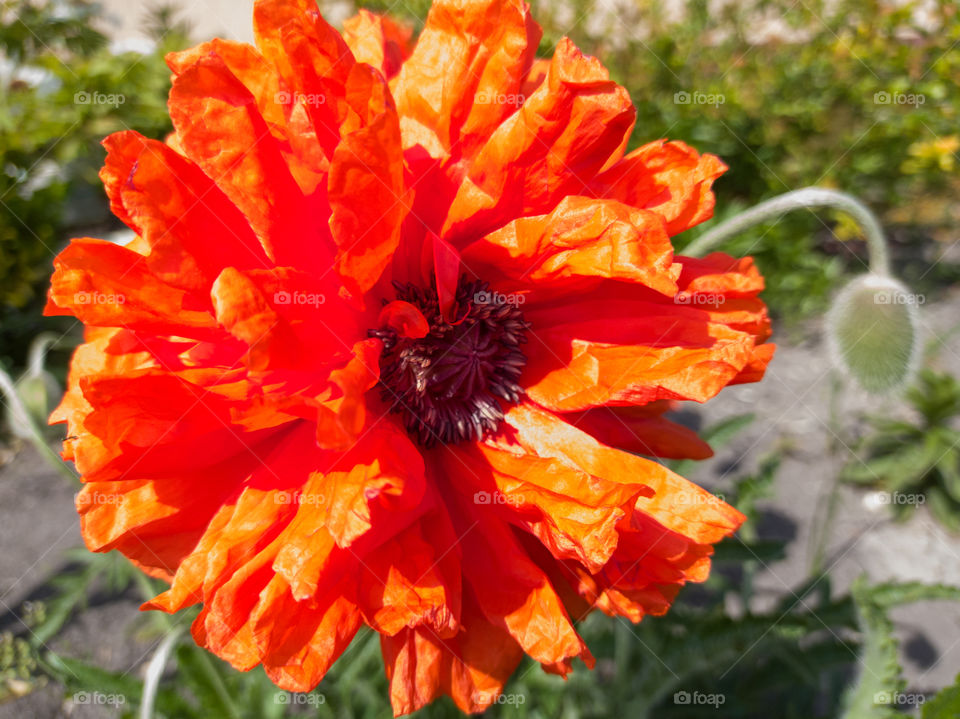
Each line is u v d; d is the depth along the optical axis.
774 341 0.33
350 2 0.31
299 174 0.10
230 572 0.09
